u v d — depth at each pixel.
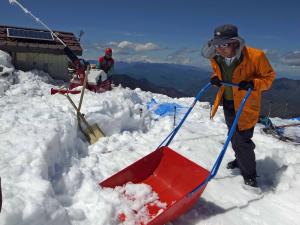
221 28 3.47
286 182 4.12
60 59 10.88
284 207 3.71
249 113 3.79
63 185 3.55
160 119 6.71
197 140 5.61
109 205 3.19
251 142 3.95
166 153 3.93
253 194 3.94
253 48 3.65
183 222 3.29
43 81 9.95
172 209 3.10
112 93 7.17
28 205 2.63
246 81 3.52
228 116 4.05
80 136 5.07
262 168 4.62
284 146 5.63
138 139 5.46
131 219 3.16
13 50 10.23
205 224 3.29
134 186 3.69
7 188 2.88
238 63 3.62
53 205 2.81
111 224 3.06
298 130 6.85
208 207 3.59
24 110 5.30
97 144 4.96
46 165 3.51
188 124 6.60
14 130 4.19
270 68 3.65
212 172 3.36
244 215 3.51
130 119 5.79
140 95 9.19
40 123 4.58
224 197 3.83
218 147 5.38
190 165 3.72
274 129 6.64
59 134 4.23
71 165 4.02
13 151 3.60
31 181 3.09
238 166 4.36
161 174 3.90
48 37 11.28
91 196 3.41
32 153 3.56
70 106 5.84
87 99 6.30
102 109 5.48
